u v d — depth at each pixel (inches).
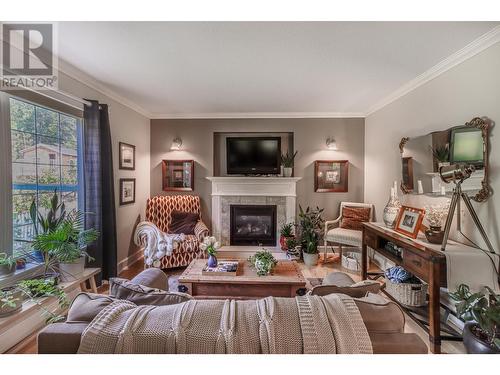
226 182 168.2
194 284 91.5
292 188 166.4
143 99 137.4
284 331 31.8
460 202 85.4
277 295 91.2
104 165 110.9
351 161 167.3
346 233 141.0
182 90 122.6
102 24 68.1
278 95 130.4
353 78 107.6
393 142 131.3
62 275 85.3
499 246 72.5
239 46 80.2
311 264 142.8
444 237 76.2
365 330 32.9
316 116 166.2
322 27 69.9
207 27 69.6
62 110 94.6
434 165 97.1
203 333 31.7
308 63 92.9
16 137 79.4
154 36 74.1
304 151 168.4
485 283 69.4
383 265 135.2
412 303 93.8
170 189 171.2
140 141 158.2
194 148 170.7
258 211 170.2
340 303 36.0
